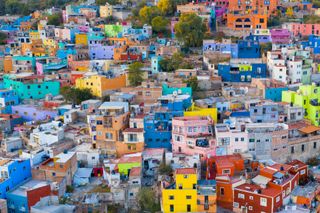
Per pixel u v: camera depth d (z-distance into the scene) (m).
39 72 190.75
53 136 129.38
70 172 114.56
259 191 103.69
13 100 165.25
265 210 102.19
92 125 127.44
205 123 123.12
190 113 132.00
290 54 171.12
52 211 98.00
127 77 167.88
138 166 113.19
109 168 115.19
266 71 170.12
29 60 197.12
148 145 128.25
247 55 186.50
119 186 108.44
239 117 131.50
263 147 119.56
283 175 107.94
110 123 124.75
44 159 120.81
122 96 146.25
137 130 124.31
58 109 150.88
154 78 167.38
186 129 122.44
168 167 114.81
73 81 176.62
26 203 102.44
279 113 133.75
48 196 103.56
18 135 140.12
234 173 112.75
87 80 163.25
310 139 125.00
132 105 140.62
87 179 115.50
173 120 124.25
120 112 130.25
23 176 112.06
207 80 160.62
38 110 153.75
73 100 158.12
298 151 124.00
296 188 110.00
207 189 104.56
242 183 107.50
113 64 187.50
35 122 147.88
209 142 120.00
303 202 105.31
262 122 131.62
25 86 168.50
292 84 156.88
